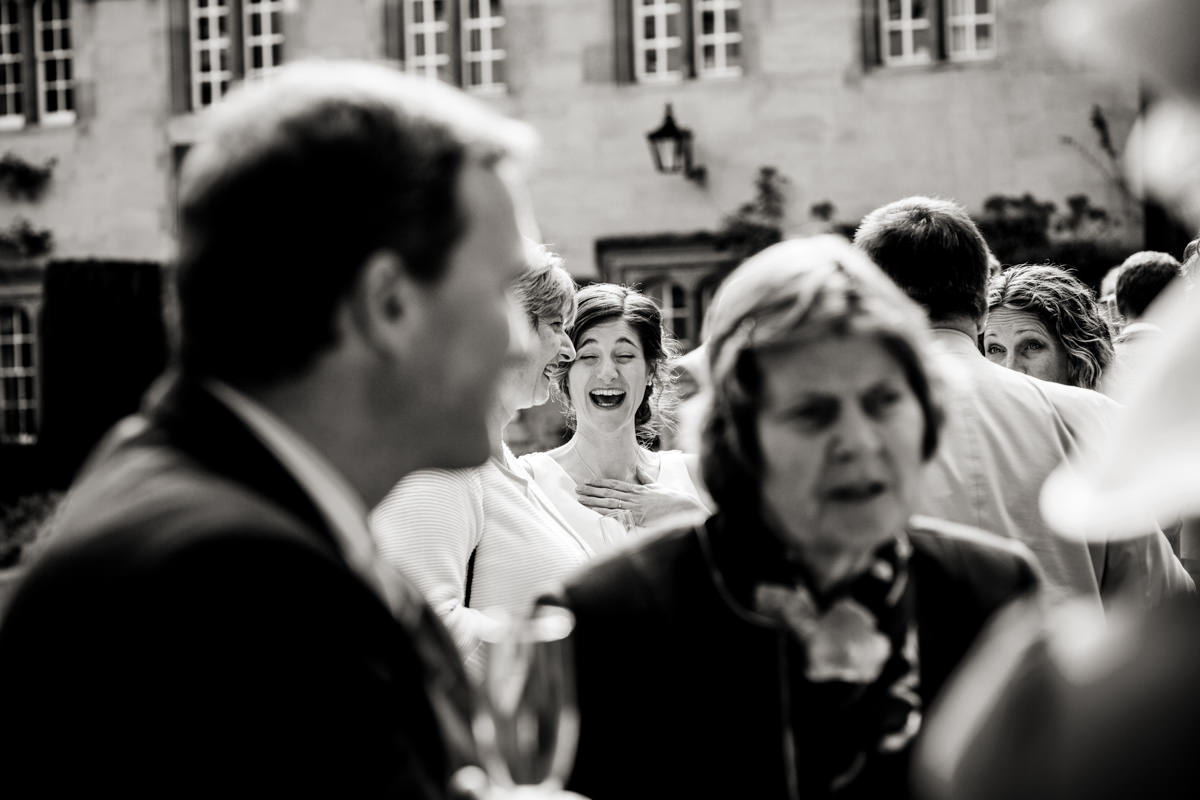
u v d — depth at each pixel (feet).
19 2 67.26
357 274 5.14
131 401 61.72
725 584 6.39
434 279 5.28
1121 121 52.49
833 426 6.05
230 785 4.25
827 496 6.08
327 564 4.76
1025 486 9.95
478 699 5.93
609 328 15.08
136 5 64.90
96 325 61.57
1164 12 2.77
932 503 10.03
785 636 6.24
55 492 61.52
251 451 5.05
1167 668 3.20
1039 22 53.52
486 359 5.46
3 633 4.69
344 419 5.29
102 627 4.45
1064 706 3.32
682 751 6.27
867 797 6.11
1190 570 11.82
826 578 6.38
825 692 6.22
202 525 4.60
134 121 64.95
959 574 6.66
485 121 5.58
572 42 59.21
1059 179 53.26
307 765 4.33
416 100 5.40
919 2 56.03
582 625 6.45
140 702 4.31
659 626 6.40
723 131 57.41
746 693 6.25
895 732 6.19
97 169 65.36
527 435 55.06
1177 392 3.16
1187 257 15.96
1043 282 16.84
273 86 5.34
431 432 5.45
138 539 4.60
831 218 56.29
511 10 59.82
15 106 68.03
